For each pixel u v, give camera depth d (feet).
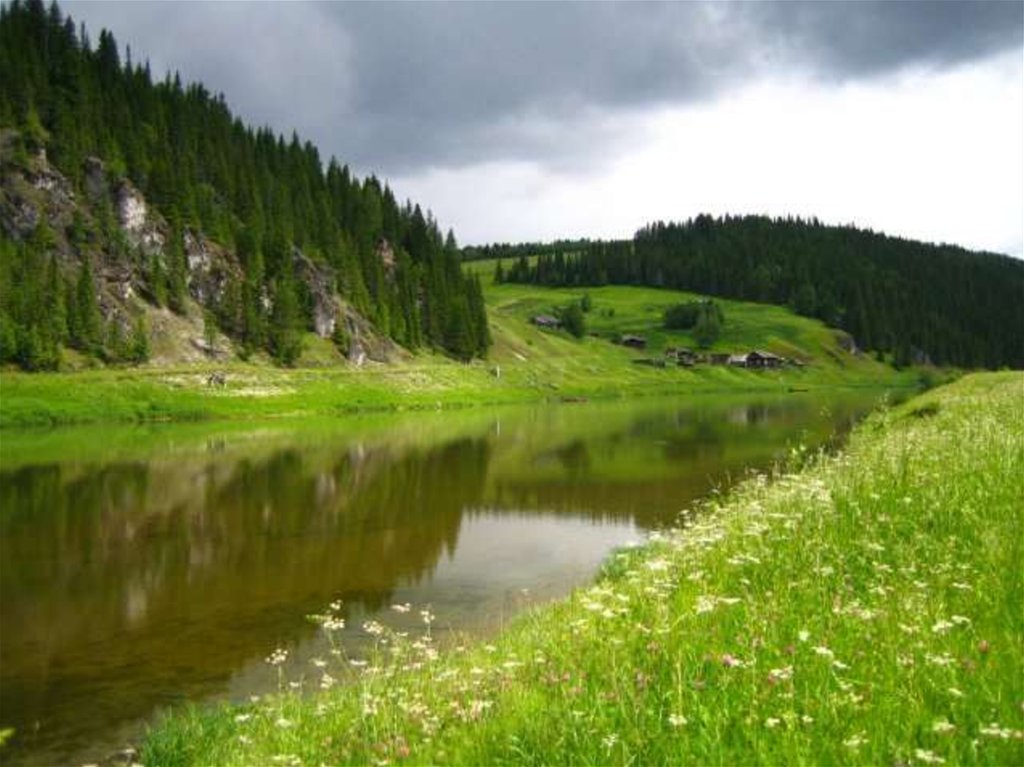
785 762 17.99
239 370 382.83
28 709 51.03
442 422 296.92
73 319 357.61
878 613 26.32
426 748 22.90
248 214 530.68
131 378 330.34
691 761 18.61
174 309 429.79
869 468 50.31
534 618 58.23
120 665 58.49
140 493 133.28
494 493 134.82
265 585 80.18
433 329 563.48
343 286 527.81
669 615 30.07
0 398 282.36
